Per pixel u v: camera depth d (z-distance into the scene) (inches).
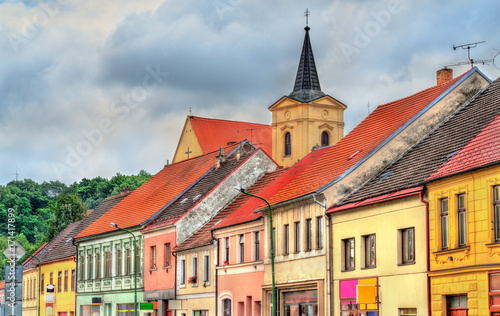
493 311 1358.3
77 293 3425.2
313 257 1936.5
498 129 1471.5
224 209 2637.8
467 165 1440.7
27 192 7283.5
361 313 1747.0
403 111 2018.9
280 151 4945.9
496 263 1352.1
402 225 1632.6
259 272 2194.9
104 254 3230.8
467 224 1432.1
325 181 1942.7
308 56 5002.5
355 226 1788.9
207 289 2471.7
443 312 1494.8
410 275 1596.9
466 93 1932.8
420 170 1673.2
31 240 6889.8
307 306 1972.2
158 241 2824.8
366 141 2030.0
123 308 3053.6
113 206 3545.8
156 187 3240.7
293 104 4881.9
